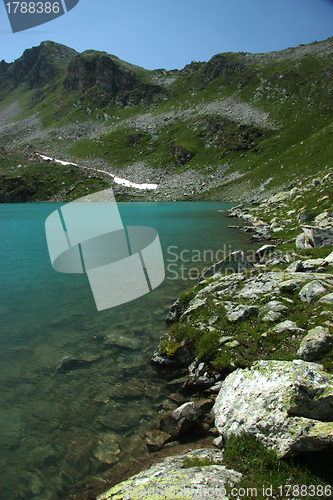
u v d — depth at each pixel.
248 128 154.75
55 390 8.68
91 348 11.05
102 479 5.84
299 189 51.75
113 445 6.71
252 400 6.36
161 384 8.97
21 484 5.78
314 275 12.09
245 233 39.88
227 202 108.94
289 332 8.76
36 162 186.62
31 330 12.52
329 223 24.95
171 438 6.86
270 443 5.46
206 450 6.27
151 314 13.98
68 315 14.01
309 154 98.44
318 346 7.45
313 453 5.13
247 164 134.50
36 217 71.56
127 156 191.12
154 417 7.59
